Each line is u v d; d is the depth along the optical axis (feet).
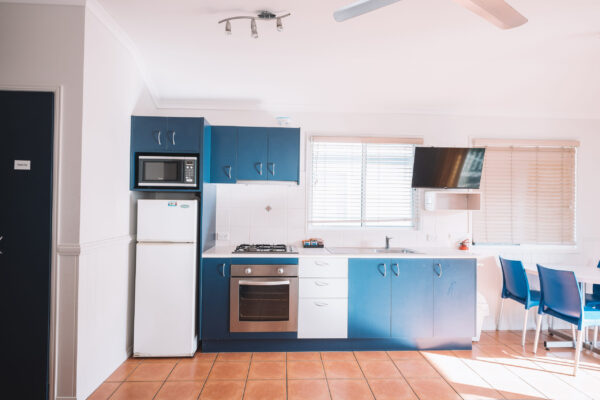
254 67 10.63
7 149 7.34
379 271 10.71
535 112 13.02
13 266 7.32
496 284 12.85
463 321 10.87
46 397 7.34
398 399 7.93
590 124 13.24
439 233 12.90
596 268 11.55
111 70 8.71
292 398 7.93
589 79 11.27
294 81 11.44
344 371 9.29
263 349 10.61
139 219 9.80
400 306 10.74
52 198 7.37
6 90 7.36
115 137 9.04
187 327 9.87
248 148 11.43
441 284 10.84
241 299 10.39
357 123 12.80
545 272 9.99
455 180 12.28
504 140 12.89
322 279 10.58
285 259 10.51
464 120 13.00
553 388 8.46
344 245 12.66
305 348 10.68
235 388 8.34
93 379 8.05
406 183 13.03
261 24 8.33
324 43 9.24
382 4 5.31
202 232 10.32
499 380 8.85
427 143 12.90
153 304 9.80
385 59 10.13
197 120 10.32
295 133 11.50
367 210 12.94
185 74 11.06
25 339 7.32
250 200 12.46
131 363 9.52
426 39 8.98
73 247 7.34
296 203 12.57
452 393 8.20
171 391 8.14
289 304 10.50
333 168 12.87
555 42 9.09
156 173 10.12
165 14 8.00
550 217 13.10
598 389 8.41
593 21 8.03
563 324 12.94
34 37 7.42
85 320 7.68
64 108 7.42
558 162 13.14
